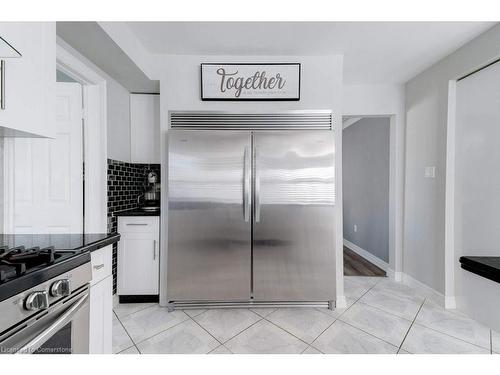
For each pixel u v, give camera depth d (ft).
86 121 6.36
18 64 3.12
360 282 8.75
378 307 6.89
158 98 8.07
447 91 6.96
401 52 6.86
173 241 6.40
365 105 8.89
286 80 6.93
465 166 6.61
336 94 7.03
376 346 5.22
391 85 8.84
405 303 7.14
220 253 6.41
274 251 6.43
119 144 7.39
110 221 6.83
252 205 6.45
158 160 8.06
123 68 6.44
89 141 6.39
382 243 10.43
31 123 3.36
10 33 3.00
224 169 6.38
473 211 6.41
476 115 6.33
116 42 5.35
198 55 7.05
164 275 6.97
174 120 6.87
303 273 6.47
